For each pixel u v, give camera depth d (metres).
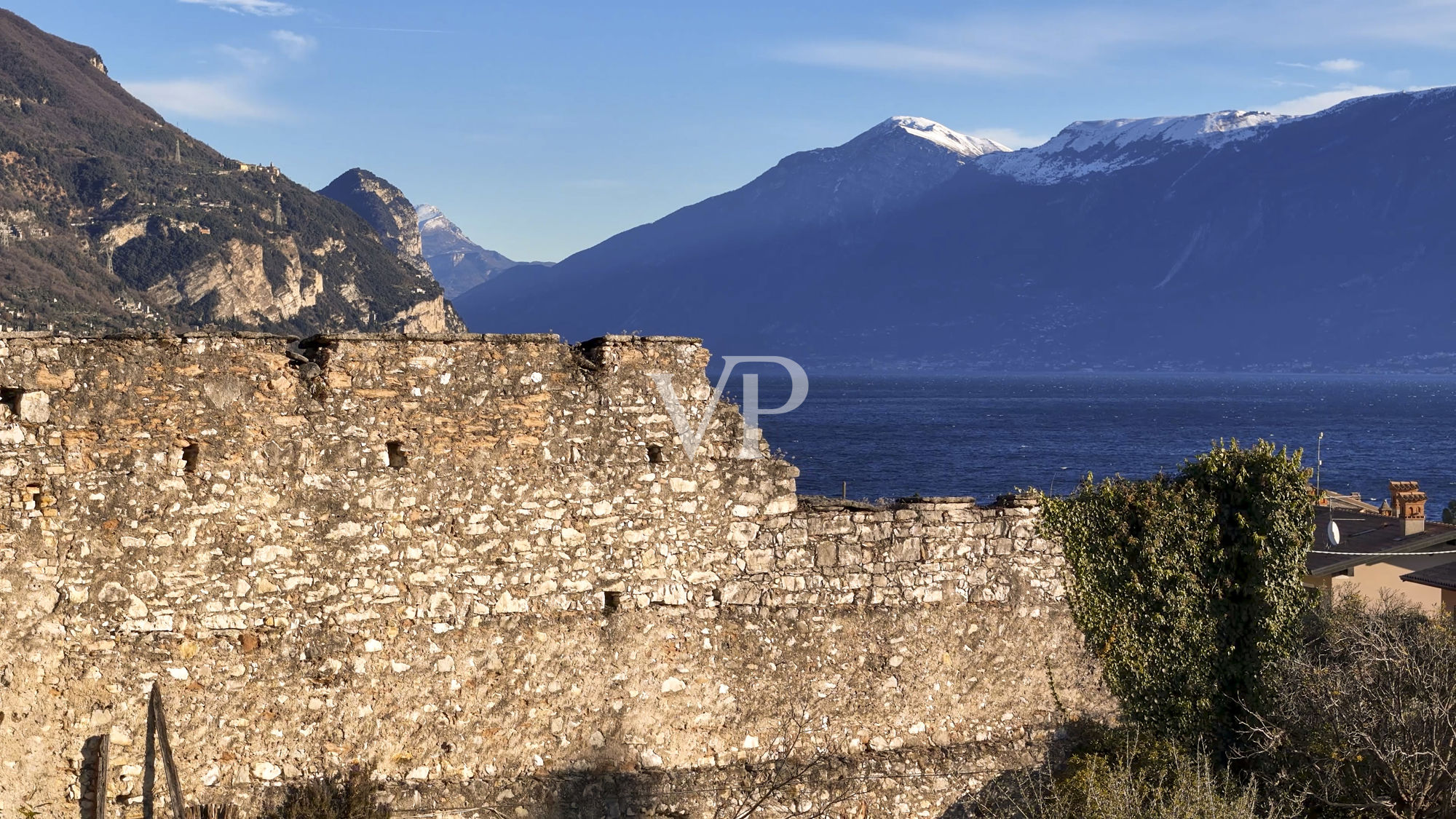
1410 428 176.00
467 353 11.62
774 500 12.62
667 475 12.23
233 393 10.92
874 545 12.96
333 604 11.17
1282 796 12.89
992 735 13.33
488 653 11.61
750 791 12.30
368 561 11.28
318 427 11.16
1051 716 13.52
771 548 12.59
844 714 12.81
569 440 11.92
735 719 12.45
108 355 10.62
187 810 10.67
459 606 11.54
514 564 11.72
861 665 12.88
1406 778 13.42
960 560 13.25
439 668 11.46
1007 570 13.42
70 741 10.47
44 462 10.43
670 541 12.24
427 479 11.46
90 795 10.49
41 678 10.40
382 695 11.30
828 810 12.52
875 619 12.93
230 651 10.89
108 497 10.59
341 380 11.23
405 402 11.42
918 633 13.07
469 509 11.59
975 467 105.00
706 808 12.14
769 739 12.55
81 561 10.52
